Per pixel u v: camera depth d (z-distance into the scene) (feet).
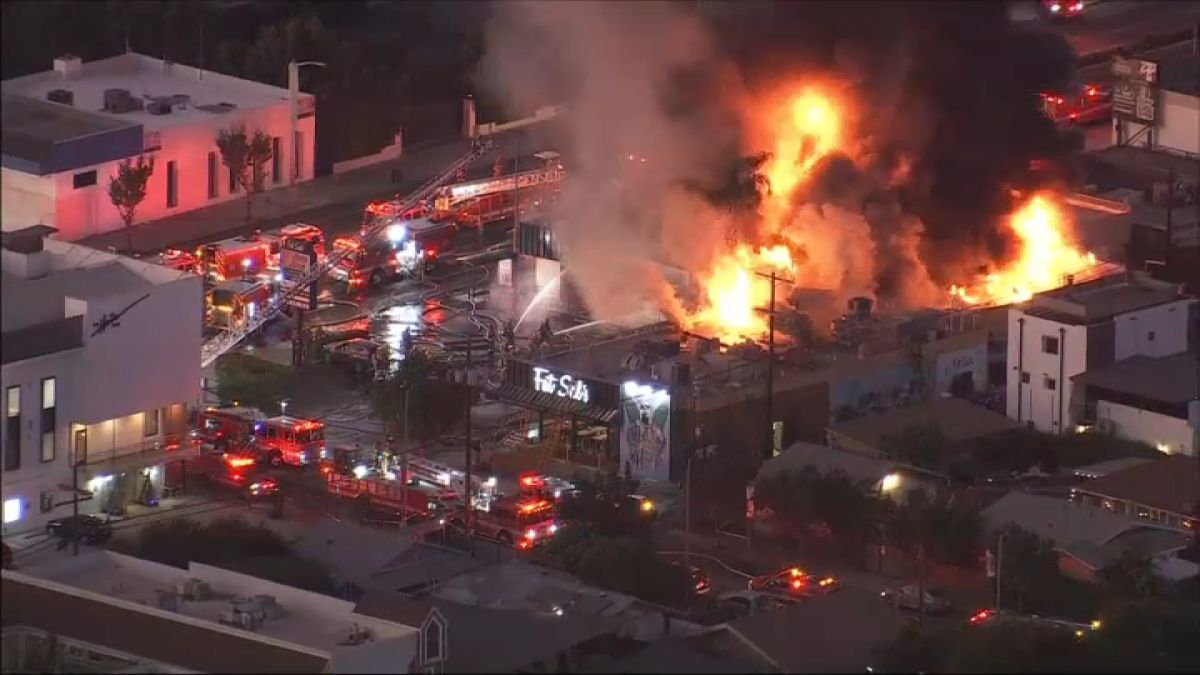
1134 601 375.86
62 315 418.51
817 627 356.59
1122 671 351.05
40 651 329.31
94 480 412.16
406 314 515.50
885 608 364.99
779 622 356.38
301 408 469.57
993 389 488.02
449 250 553.64
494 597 372.17
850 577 407.23
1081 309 474.90
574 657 346.95
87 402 411.54
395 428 452.35
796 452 437.17
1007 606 395.75
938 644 355.15
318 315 518.37
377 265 536.42
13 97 568.00
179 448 422.82
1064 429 472.44
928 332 486.38
